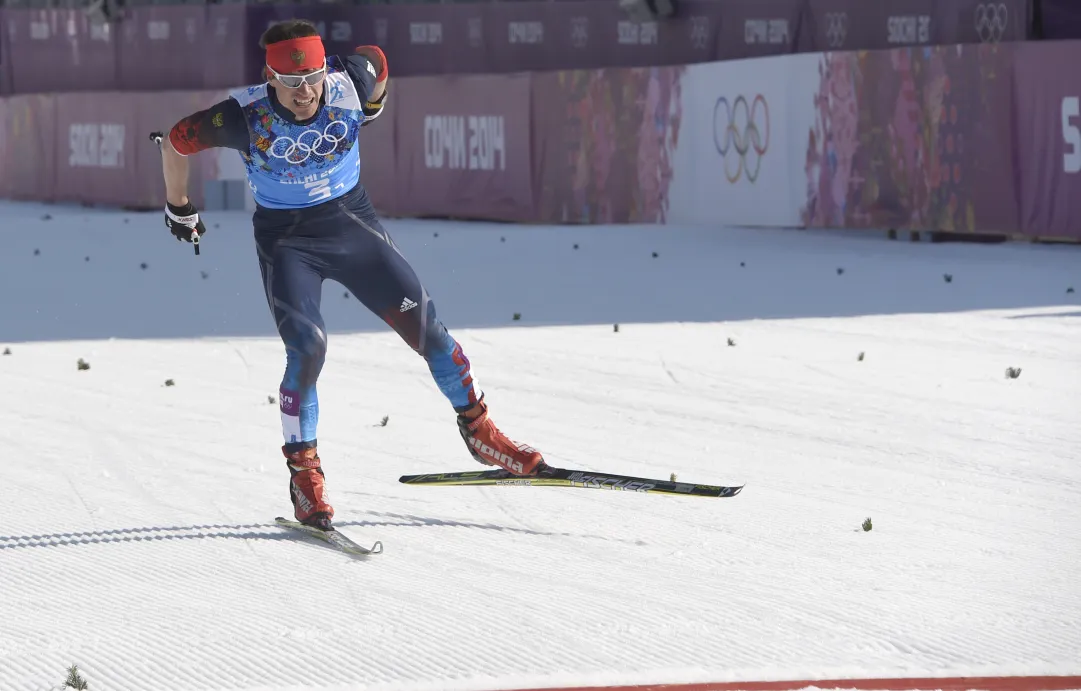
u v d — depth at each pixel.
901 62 65.19
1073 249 60.69
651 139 78.69
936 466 22.12
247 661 13.21
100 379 32.06
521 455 18.97
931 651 13.34
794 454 23.19
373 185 93.62
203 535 18.14
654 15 86.12
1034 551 17.06
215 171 102.69
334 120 17.52
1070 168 59.72
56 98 111.12
